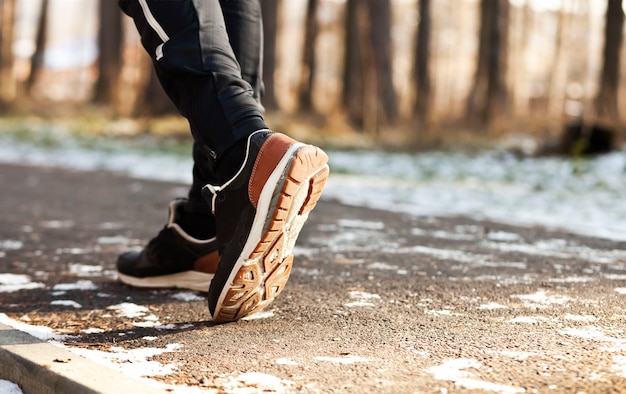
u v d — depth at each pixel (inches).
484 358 70.7
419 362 69.6
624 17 605.3
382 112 660.7
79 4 1454.2
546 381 63.6
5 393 68.7
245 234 77.2
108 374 64.5
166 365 69.2
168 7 79.1
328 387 62.7
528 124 643.5
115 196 235.9
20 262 126.6
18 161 384.2
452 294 100.7
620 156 475.2
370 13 695.1
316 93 782.5
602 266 124.2
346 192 274.5
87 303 96.5
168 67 79.0
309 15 766.5
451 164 447.2
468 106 715.4
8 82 799.7
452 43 1295.5
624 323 84.6
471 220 192.5
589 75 1023.6
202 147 80.0
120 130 620.1
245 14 93.4
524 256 134.6
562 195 283.0
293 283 108.3
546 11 1162.0
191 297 99.6
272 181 74.7
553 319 86.5
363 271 118.0
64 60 1216.2
